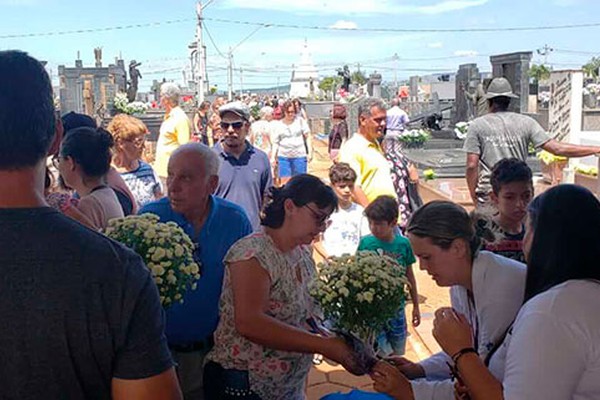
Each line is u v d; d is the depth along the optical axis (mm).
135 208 3797
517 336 1777
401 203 5695
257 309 2430
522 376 1716
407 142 15398
